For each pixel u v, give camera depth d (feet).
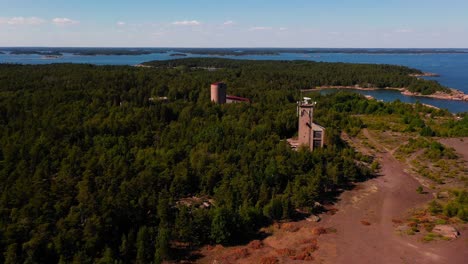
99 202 202.18
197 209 217.77
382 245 203.10
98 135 323.16
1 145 286.66
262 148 308.81
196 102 504.02
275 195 247.29
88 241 177.06
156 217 208.85
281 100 588.50
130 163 268.62
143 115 377.71
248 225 217.15
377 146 397.60
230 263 186.80
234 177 253.44
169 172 255.09
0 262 166.20
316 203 251.60
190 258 191.01
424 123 489.26
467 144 400.88
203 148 303.27
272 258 187.83
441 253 193.77
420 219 231.09
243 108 445.37
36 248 167.94
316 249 199.21
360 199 264.72
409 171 321.32
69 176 238.48
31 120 339.77
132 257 184.03
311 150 334.44
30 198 204.64
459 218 229.66
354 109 602.03
